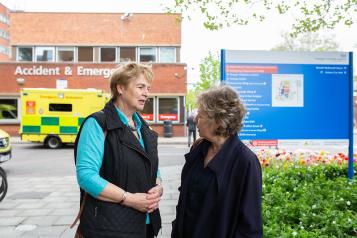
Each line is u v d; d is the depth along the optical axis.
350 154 6.75
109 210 2.31
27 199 7.66
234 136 2.34
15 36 27.45
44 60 27.53
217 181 2.22
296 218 4.05
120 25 27.47
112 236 2.29
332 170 7.13
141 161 2.44
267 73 6.59
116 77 2.58
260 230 2.14
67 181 9.88
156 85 26.33
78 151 2.38
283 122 6.66
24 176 10.81
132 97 2.57
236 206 2.18
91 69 26.25
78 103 18.84
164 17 27.50
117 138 2.40
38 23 27.45
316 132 6.73
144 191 2.43
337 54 6.71
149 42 27.45
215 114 2.27
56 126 18.86
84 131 2.40
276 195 4.85
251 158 2.21
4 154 10.52
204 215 2.24
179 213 2.44
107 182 2.32
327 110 6.74
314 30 8.25
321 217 3.87
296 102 6.68
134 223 2.37
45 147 19.56
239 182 2.19
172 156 15.61
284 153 8.41
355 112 44.38
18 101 25.91
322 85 6.72
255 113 6.61
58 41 27.50
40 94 18.80
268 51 6.58
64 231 5.45
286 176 6.47
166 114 26.47
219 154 2.29
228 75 6.52
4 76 25.88
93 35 27.48
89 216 2.35
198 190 2.33
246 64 6.54
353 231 3.61
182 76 26.44
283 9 7.80
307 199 4.66
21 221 5.98
